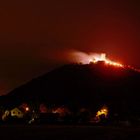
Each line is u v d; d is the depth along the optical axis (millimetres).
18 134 58469
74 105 144375
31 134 59125
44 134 59875
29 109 119438
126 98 165250
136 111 126000
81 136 59562
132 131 70562
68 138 56375
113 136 61406
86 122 101062
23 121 99688
